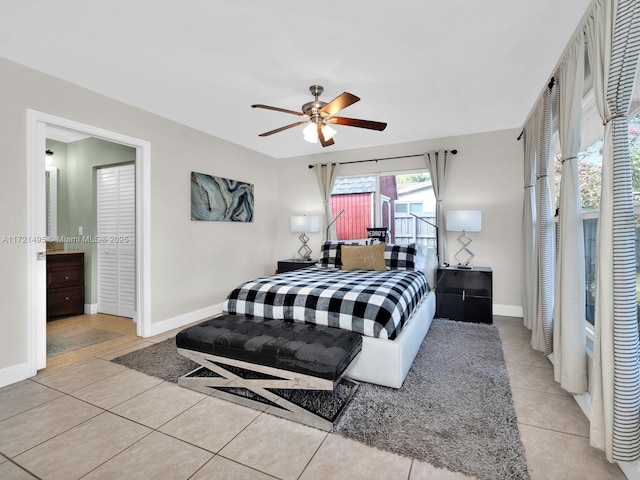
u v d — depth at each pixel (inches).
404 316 94.7
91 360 106.0
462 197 165.6
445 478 54.4
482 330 134.1
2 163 89.6
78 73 99.3
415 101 122.3
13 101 91.8
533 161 130.3
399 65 95.4
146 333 129.5
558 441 63.9
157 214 133.4
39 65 94.7
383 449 61.7
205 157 157.3
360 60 92.5
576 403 77.6
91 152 167.6
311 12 72.0
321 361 68.3
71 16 73.0
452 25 76.9
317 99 109.7
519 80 105.1
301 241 209.2
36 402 80.0
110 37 81.4
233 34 80.1
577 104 75.6
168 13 72.2
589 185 93.5
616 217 54.4
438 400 78.7
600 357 57.9
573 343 74.0
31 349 94.3
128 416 73.9
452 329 135.6
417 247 158.6
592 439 58.9
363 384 87.4
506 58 91.6
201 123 144.6
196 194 150.7
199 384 85.6
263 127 150.5
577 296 74.4
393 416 72.3
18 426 70.0
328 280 115.6
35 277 95.8
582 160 97.4
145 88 109.9
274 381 74.3
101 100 113.6
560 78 87.7
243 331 84.4
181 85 107.7
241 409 76.8
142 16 73.2
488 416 72.0
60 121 102.1
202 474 55.9
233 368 96.2
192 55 89.7
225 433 67.5
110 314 166.6
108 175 164.6
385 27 77.5
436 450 61.2
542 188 108.0
